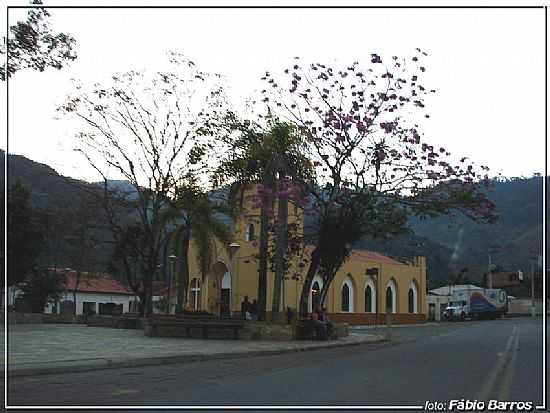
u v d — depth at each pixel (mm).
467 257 80000
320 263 26781
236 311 42531
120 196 35469
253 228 43031
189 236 33750
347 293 49844
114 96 36156
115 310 63688
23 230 35906
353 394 10516
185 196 31688
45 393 10344
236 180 29453
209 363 15703
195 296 47406
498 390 11109
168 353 16203
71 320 38781
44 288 43219
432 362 16141
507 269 74562
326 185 25328
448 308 68562
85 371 13289
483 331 34938
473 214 25188
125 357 14789
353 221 25500
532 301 72750
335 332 26000
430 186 24969
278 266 25578
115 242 36125
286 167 25156
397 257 60562
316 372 13703
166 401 9711
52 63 14977
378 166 24859
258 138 26609
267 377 12742
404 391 10898
